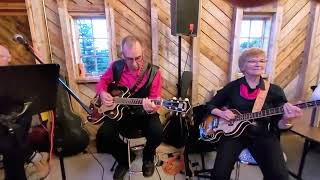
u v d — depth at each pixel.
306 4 2.27
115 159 1.97
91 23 2.29
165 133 2.29
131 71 1.78
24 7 2.08
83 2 2.14
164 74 2.41
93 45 2.36
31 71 1.13
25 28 2.15
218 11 2.26
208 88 2.48
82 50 2.37
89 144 2.35
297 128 1.72
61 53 2.25
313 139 1.53
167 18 2.25
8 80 1.07
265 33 2.42
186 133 2.05
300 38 2.37
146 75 1.78
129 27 2.25
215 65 2.43
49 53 2.22
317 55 2.40
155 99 1.61
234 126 1.46
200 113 1.99
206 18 2.27
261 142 1.41
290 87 2.54
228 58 2.42
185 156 1.94
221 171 1.34
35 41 2.13
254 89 1.48
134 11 2.21
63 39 2.16
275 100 1.47
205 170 1.82
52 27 2.17
